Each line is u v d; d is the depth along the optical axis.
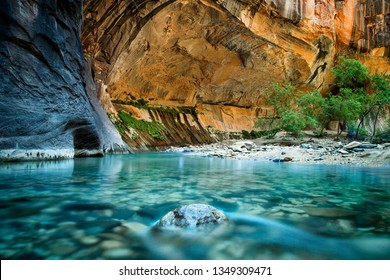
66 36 7.23
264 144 17.52
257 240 2.02
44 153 6.60
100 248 1.85
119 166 6.68
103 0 10.52
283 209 2.87
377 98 19.39
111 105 14.20
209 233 2.13
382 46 22.66
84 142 8.42
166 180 4.73
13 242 1.92
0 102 5.57
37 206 2.80
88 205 2.89
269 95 22.48
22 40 5.87
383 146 10.61
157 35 14.25
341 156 9.32
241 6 14.28
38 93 6.33
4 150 5.73
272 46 17.66
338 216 2.63
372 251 1.88
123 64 14.27
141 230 2.18
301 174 5.68
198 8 13.73
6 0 5.55
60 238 2.00
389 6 21.67
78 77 7.84
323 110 19.59
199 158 10.12
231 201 3.21
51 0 6.52
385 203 3.15
